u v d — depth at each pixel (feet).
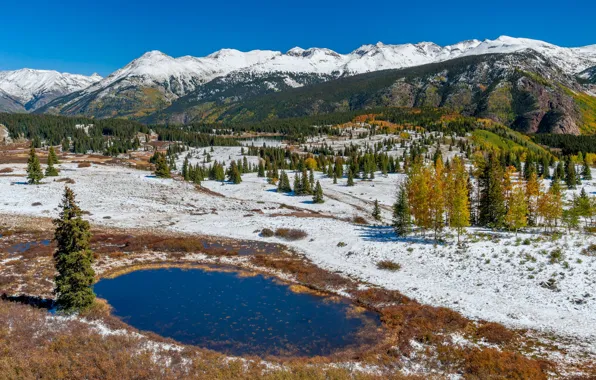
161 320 106.11
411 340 95.66
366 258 167.53
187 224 244.42
